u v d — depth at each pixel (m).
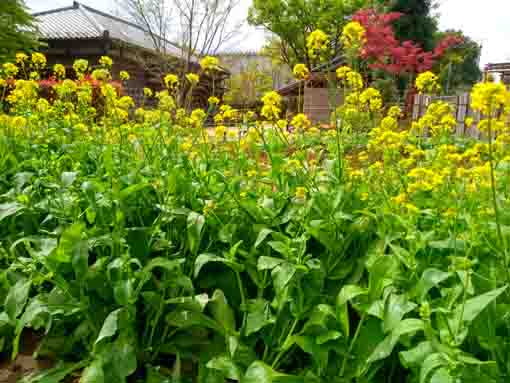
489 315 1.51
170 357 1.98
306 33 30.62
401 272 1.75
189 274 2.08
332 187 2.26
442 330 1.42
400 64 15.58
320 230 1.96
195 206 2.33
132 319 1.79
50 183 2.52
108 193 2.17
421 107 10.31
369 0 24.19
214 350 1.88
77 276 1.80
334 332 1.65
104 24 22.64
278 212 2.18
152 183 2.33
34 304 1.79
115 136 3.44
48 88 7.84
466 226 2.05
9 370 1.92
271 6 29.56
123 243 2.01
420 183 2.29
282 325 1.84
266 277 2.00
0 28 13.80
